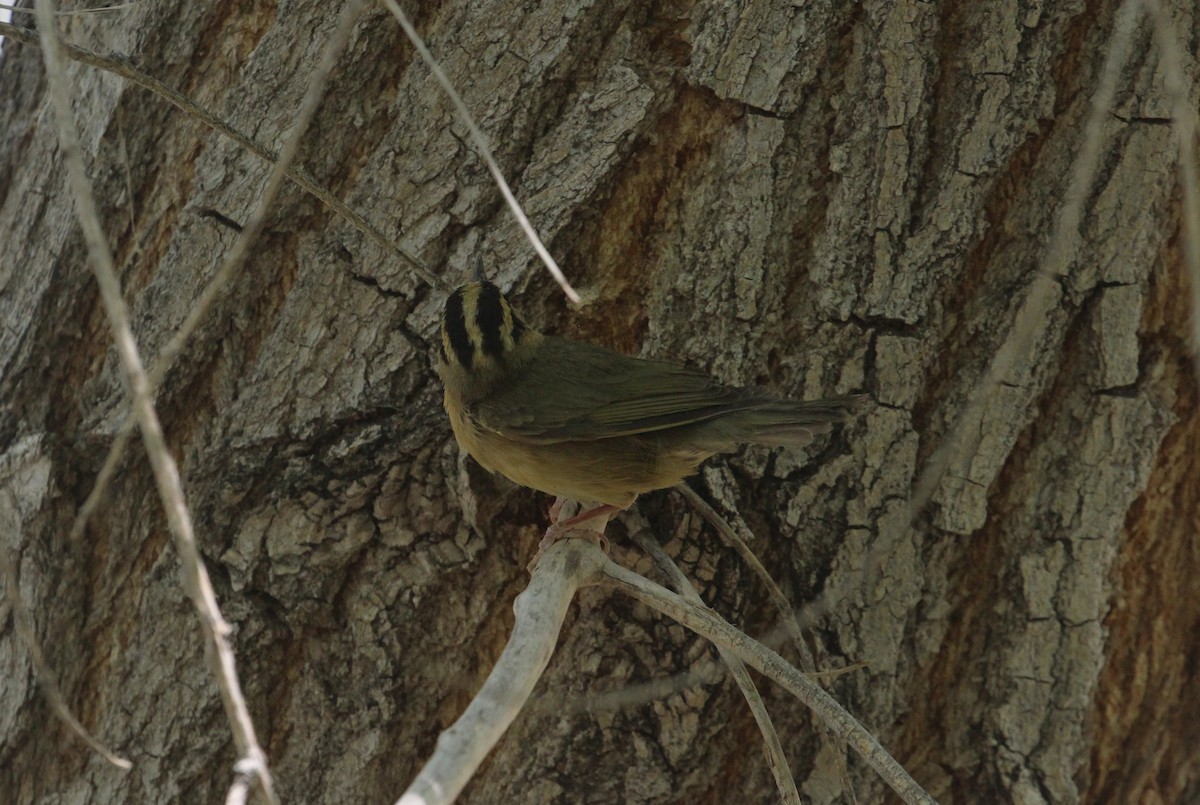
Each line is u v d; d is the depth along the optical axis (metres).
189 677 9.70
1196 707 10.16
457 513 9.74
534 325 9.73
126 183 9.79
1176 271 9.32
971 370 9.47
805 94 9.30
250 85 9.58
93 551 9.93
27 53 11.76
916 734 9.96
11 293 10.41
